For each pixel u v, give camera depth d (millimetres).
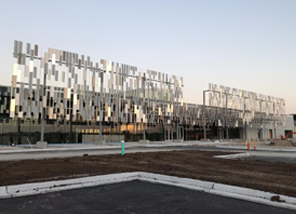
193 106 46438
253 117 58094
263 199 6406
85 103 29609
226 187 7375
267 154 20625
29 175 8945
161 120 38438
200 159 15062
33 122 31156
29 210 5457
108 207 5723
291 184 7949
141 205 5922
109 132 38281
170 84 40500
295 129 78125
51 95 26719
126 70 34438
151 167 11453
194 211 5543
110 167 11258
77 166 11461
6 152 21203
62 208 5613
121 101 33406
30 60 25266
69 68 28375
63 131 33438
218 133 55125
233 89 54094
